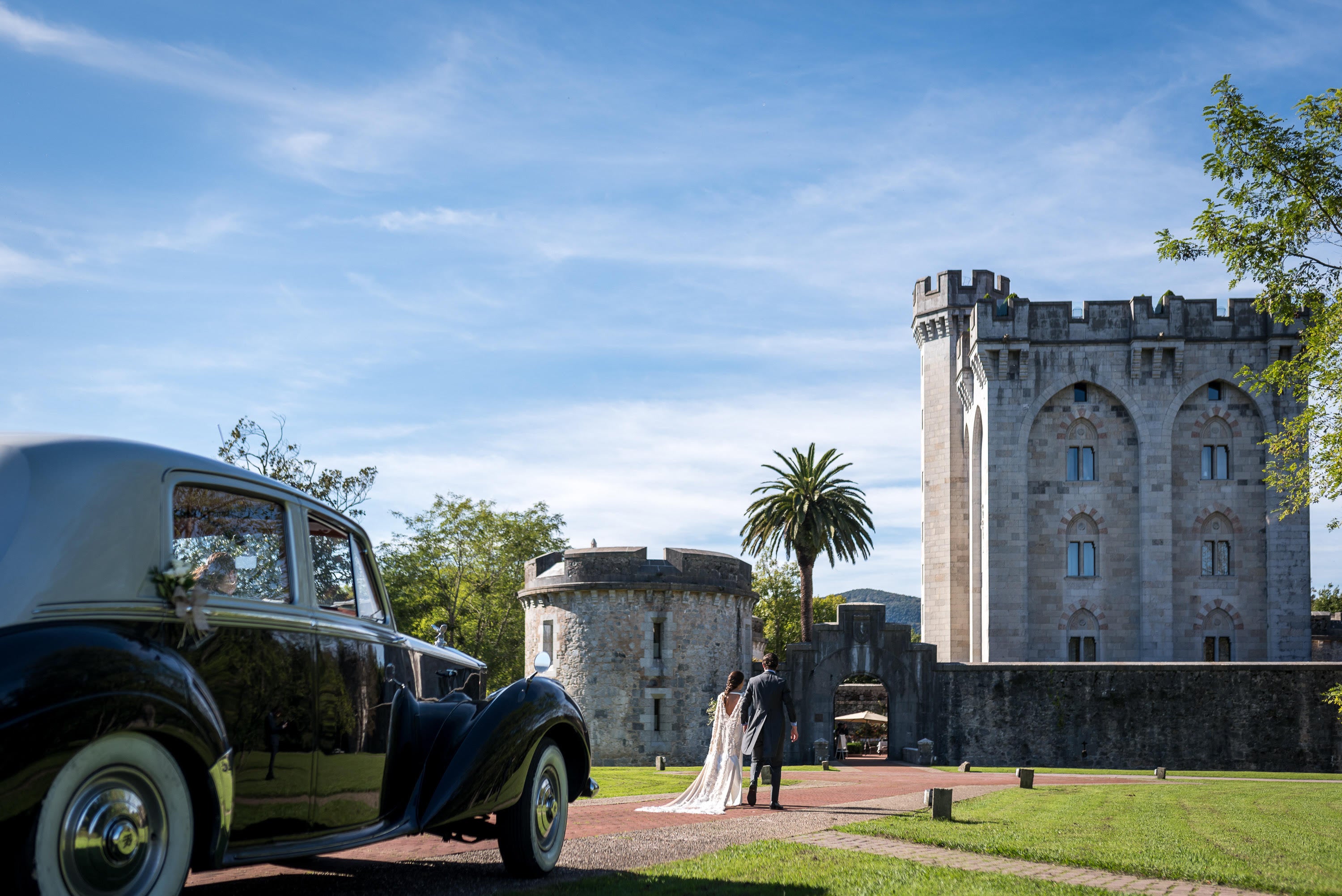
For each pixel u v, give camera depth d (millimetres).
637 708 51281
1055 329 56844
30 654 3965
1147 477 55625
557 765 7430
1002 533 55625
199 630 4871
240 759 5082
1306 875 8195
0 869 3811
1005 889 6855
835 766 40938
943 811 11273
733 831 9820
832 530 56094
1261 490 56000
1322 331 19391
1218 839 10438
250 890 6387
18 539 4230
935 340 65500
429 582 73312
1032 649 55656
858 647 49656
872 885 6781
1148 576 55031
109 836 4160
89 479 4566
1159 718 47125
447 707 7152
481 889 6586
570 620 52719
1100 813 13102
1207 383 56406
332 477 49000
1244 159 18359
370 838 5992
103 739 4105
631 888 6625
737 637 55031
